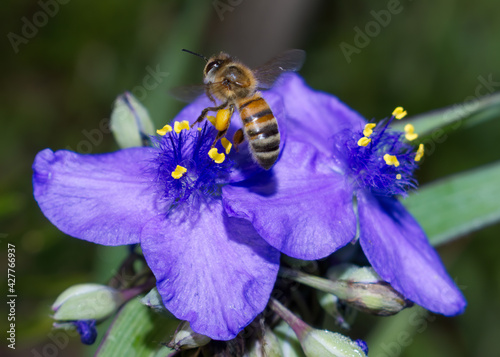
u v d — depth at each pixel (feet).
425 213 0.64
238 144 0.57
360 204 0.57
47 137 0.83
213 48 0.82
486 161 0.82
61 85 0.83
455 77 0.84
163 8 0.83
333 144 0.58
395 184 0.58
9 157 0.81
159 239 0.55
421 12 0.85
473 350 0.80
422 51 0.85
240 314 0.53
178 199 0.56
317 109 0.61
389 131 0.59
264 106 0.56
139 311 0.57
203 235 0.55
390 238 0.57
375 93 0.86
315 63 0.86
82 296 0.56
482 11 0.83
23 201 0.74
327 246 0.55
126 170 0.56
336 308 0.57
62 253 0.74
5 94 0.83
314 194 0.56
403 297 0.56
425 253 0.58
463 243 0.80
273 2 0.80
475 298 0.80
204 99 0.59
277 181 0.56
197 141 0.56
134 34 0.83
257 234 0.55
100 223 0.55
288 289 0.56
